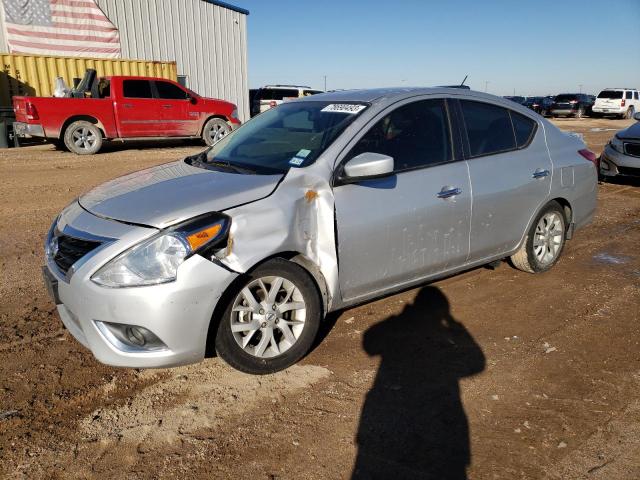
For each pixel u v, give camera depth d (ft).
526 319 13.28
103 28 60.23
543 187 14.98
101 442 8.79
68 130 42.14
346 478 8.04
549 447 8.68
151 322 9.04
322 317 11.27
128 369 10.91
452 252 13.14
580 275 16.29
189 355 9.46
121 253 9.11
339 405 9.78
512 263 15.96
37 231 20.58
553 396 10.05
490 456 8.48
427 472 8.15
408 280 12.60
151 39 63.57
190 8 66.03
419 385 10.43
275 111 14.55
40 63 53.42
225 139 14.35
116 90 43.80
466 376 10.73
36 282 15.40
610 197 28.37
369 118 11.96
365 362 11.24
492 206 13.66
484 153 13.80
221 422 9.30
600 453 8.54
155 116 45.83
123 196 10.70
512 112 14.83
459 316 13.41
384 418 9.42
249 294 10.09
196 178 11.26
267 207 10.05
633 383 10.46
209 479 8.02
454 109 13.47
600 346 11.93
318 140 11.73
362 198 11.24
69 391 10.13
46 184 29.66
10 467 8.19
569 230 16.42
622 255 18.35
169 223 9.31
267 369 10.54
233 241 9.57
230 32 70.44
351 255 11.22
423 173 12.38
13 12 55.67
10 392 10.04
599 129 78.18
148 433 9.02
